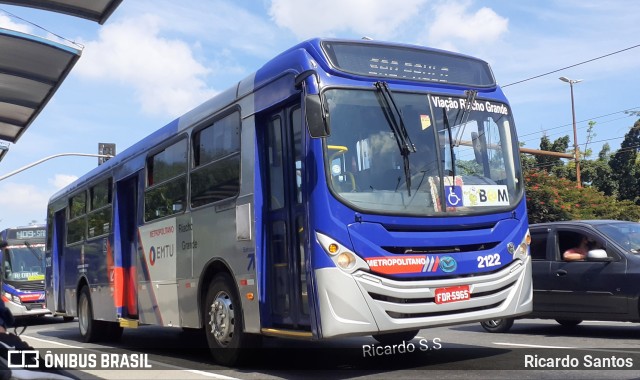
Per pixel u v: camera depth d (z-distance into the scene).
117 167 12.48
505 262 7.44
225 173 8.51
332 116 6.91
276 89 7.60
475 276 7.17
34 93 13.07
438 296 6.88
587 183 38.62
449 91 7.75
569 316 10.35
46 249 17.28
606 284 9.89
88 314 13.38
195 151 9.45
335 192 6.68
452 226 7.14
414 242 6.87
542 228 11.02
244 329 7.86
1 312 4.58
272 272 7.67
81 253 14.10
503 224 7.54
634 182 37.41
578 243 10.51
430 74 7.74
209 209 8.80
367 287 6.59
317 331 6.59
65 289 15.23
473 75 8.12
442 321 6.88
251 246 7.78
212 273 8.90
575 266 10.31
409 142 7.20
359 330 6.52
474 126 7.77
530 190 29.11
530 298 7.66
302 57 7.23
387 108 7.23
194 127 9.50
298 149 7.31
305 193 6.86
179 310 9.57
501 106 8.15
